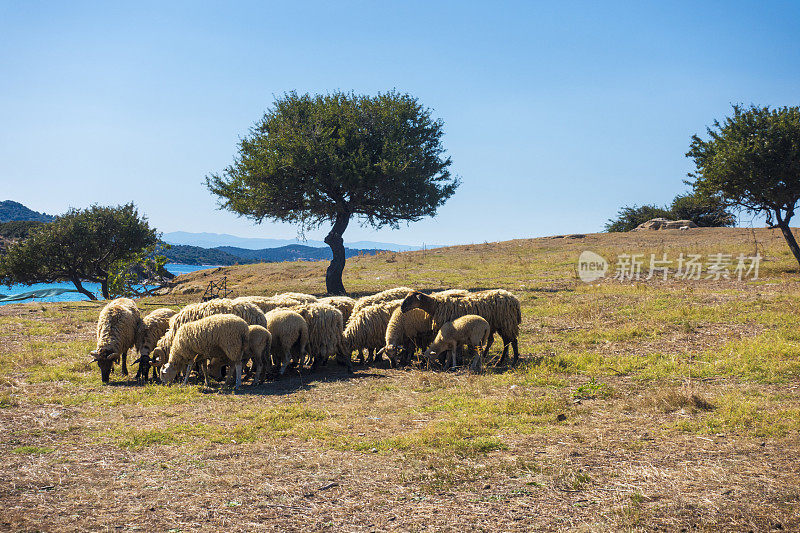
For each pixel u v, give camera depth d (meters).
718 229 42.12
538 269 29.78
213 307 10.67
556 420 7.25
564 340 13.15
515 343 11.53
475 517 4.46
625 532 4.07
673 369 9.76
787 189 23.38
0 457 5.95
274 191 25.31
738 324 13.09
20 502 4.73
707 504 4.49
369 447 6.34
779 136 23.48
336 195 26.38
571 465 5.54
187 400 8.83
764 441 5.95
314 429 7.05
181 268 175.88
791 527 4.08
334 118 26.48
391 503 4.77
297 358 11.32
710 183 25.34
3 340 14.40
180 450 6.29
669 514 4.36
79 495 4.91
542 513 4.50
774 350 10.20
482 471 5.43
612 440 6.30
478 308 11.24
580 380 9.57
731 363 9.73
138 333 11.18
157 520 4.42
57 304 23.08
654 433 6.49
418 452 6.07
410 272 32.56
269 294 25.55
